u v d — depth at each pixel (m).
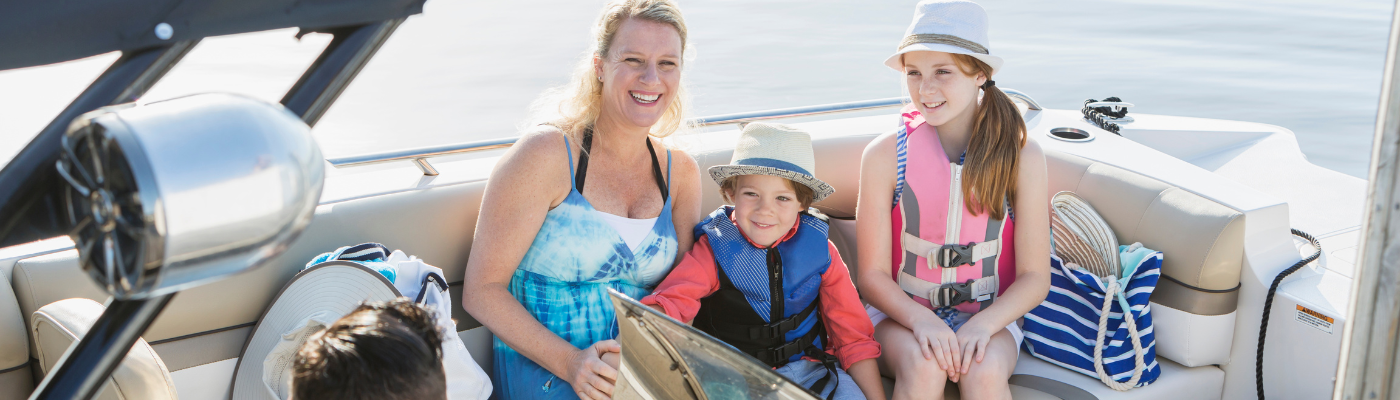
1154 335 2.39
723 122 2.64
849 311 2.16
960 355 2.06
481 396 1.87
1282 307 2.24
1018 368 2.31
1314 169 3.03
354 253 1.94
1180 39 10.02
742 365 1.27
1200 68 8.51
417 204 2.14
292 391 1.05
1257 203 2.29
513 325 1.92
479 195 2.22
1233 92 7.55
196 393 1.89
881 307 2.25
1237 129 3.30
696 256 2.16
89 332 0.61
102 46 0.55
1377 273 0.77
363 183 2.22
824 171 2.63
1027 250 2.26
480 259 1.95
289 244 0.54
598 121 2.09
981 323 2.13
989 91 2.26
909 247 2.33
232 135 0.50
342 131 6.64
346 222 2.05
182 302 1.85
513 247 1.95
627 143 2.10
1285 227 2.31
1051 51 9.50
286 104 0.62
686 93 2.28
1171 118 3.42
